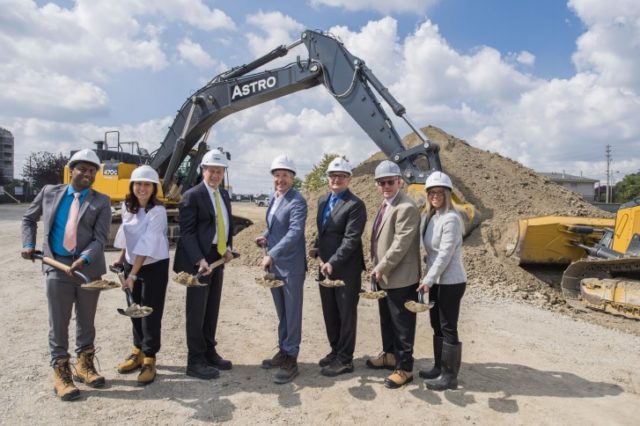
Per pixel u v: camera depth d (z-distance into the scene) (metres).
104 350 5.35
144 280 4.50
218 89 12.69
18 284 8.91
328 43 11.38
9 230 20.86
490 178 13.37
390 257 4.40
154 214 4.50
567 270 8.45
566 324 7.05
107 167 14.45
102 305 7.43
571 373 4.95
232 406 4.08
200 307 4.62
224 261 4.84
